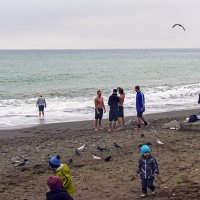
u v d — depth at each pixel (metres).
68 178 8.94
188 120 22.12
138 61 160.88
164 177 12.69
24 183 13.04
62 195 6.79
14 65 125.44
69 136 21.02
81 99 40.06
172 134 19.88
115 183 12.55
